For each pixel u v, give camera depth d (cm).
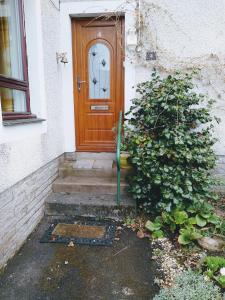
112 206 299
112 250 245
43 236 267
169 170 286
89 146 396
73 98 379
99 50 371
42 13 294
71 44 364
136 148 299
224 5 324
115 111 385
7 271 216
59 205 303
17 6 268
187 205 282
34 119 275
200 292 186
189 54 341
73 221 297
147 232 273
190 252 239
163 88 308
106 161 372
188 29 335
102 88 382
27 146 258
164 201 283
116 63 371
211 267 208
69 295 192
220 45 335
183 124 304
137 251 244
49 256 236
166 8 333
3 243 217
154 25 338
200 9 329
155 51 343
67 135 383
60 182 333
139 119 333
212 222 269
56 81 345
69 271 217
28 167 261
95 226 287
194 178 283
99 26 363
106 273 215
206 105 336
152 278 208
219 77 342
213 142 310
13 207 232
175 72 323
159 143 297
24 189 254
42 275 212
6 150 218
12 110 263
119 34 359
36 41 281
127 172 342
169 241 258
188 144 297
